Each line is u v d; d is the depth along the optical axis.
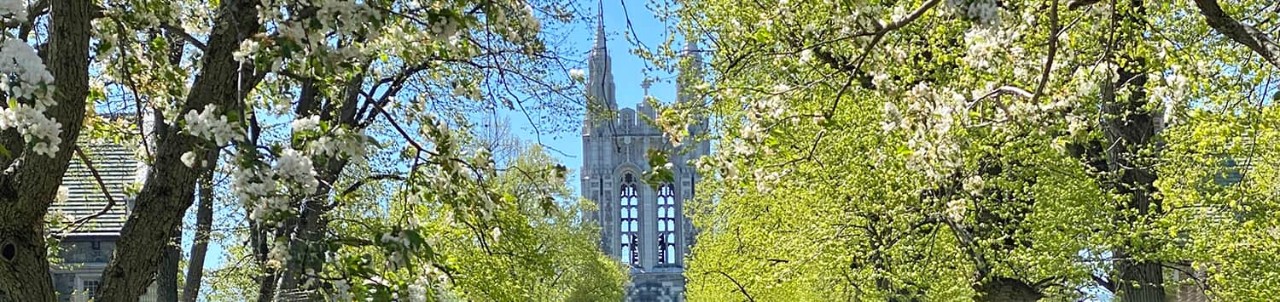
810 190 24.30
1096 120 14.95
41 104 6.75
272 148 7.38
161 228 8.50
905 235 23.61
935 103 13.83
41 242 8.01
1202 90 17.25
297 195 7.83
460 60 9.89
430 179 9.09
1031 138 21.06
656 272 126.44
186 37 9.59
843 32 14.40
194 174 8.65
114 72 10.64
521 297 27.00
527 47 9.64
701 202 45.22
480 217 9.16
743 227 32.16
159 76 10.70
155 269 8.63
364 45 8.67
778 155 16.55
